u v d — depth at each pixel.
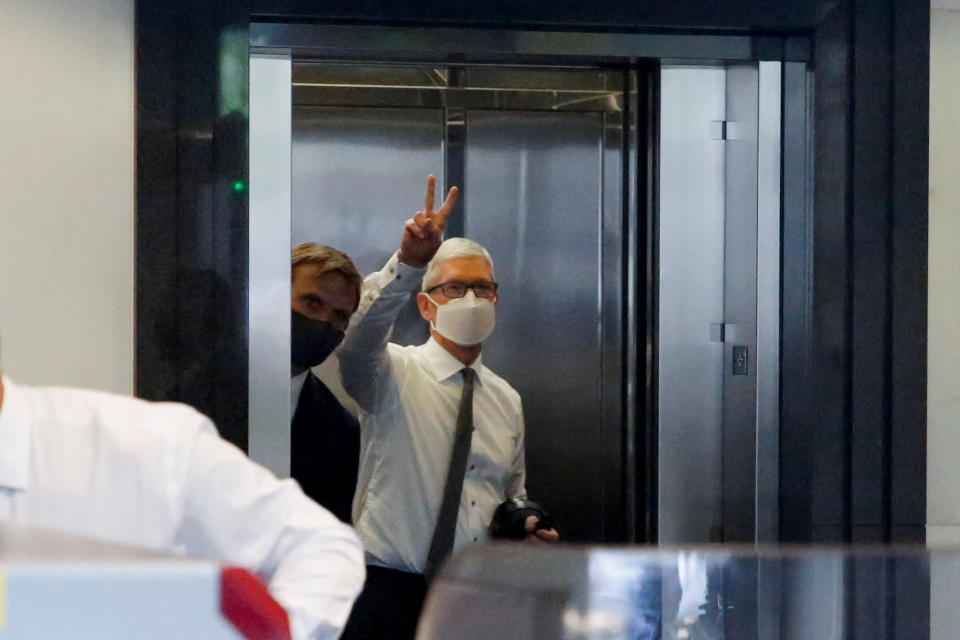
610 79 15.45
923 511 13.95
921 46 13.80
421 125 15.31
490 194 15.49
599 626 5.00
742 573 5.11
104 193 12.88
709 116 14.97
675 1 13.77
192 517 7.12
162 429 7.12
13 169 12.59
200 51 12.91
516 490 15.75
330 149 15.19
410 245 14.92
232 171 13.03
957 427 14.34
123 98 12.92
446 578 5.00
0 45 12.49
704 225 15.06
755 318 14.64
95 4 12.79
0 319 12.58
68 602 2.76
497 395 15.69
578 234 15.63
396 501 15.56
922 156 13.84
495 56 14.15
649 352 15.38
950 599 5.15
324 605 6.80
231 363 13.04
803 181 14.09
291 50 13.71
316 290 15.18
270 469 14.10
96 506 6.92
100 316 12.90
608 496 15.87
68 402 7.18
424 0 13.47
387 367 15.48
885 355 13.92
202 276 12.96
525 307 15.66
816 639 5.12
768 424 14.73
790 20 13.78
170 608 2.85
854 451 13.89
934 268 14.30
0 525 3.22
